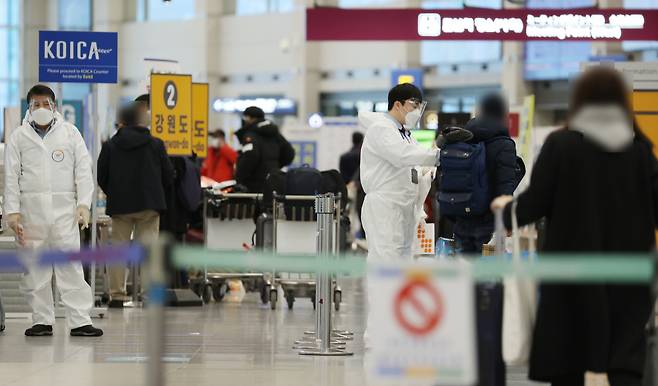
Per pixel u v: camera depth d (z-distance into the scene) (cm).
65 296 2477
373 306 1106
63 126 2427
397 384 1215
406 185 2217
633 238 1402
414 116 2227
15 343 2356
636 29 4322
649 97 2444
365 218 2234
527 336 1391
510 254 1789
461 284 1084
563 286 1383
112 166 3002
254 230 3469
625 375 1382
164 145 3050
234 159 4466
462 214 1894
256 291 3881
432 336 1085
